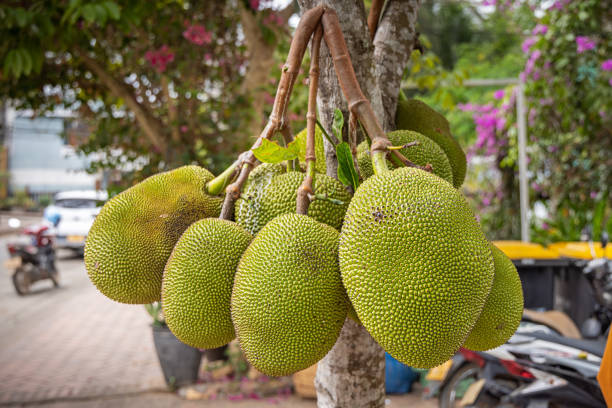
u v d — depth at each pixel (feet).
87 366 16.40
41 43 11.05
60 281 30.71
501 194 23.40
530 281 12.73
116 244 3.89
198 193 4.16
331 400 4.16
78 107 16.49
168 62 13.83
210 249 3.48
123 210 4.02
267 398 13.75
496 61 33.76
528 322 11.16
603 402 9.12
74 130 18.76
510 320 3.53
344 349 4.12
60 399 13.83
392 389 14.03
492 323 3.49
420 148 3.95
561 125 19.27
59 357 17.30
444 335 2.91
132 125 15.69
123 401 13.70
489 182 25.21
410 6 4.62
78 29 12.19
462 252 2.91
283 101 3.41
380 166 3.22
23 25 9.87
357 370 4.11
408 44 4.59
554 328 10.90
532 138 20.58
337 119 3.43
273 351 3.22
